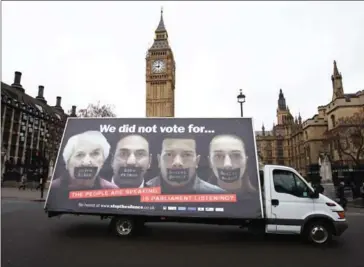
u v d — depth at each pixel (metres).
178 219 8.89
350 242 8.70
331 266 6.44
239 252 7.51
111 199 8.83
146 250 7.57
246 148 8.95
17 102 69.31
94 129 9.59
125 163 9.08
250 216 8.30
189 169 8.84
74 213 8.93
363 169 34.81
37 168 43.88
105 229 10.28
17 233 9.56
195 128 9.30
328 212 8.38
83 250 7.50
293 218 8.42
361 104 46.72
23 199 22.69
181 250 7.63
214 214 8.41
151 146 9.18
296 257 7.10
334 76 50.09
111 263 6.46
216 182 8.66
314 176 34.34
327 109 52.16
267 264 6.54
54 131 62.03
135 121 9.59
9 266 6.21
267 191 8.65
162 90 98.69
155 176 8.88
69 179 9.12
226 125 9.27
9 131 66.06
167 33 109.19
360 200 24.19
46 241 8.46
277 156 114.44
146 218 8.99
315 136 63.28
